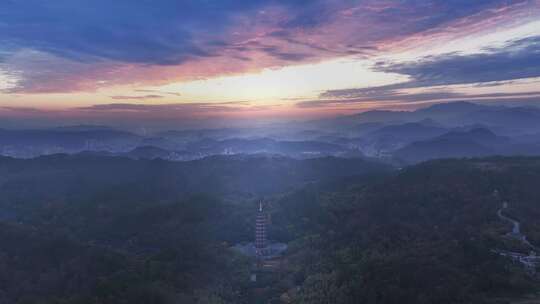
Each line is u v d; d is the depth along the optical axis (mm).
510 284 121688
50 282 165000
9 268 174375
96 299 143000
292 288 158625
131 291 146875
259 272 179375
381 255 153375
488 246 148500
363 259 153750
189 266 174750
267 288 162625
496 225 173500
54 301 144250
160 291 147750
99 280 158625
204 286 162000
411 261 138625
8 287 162500
